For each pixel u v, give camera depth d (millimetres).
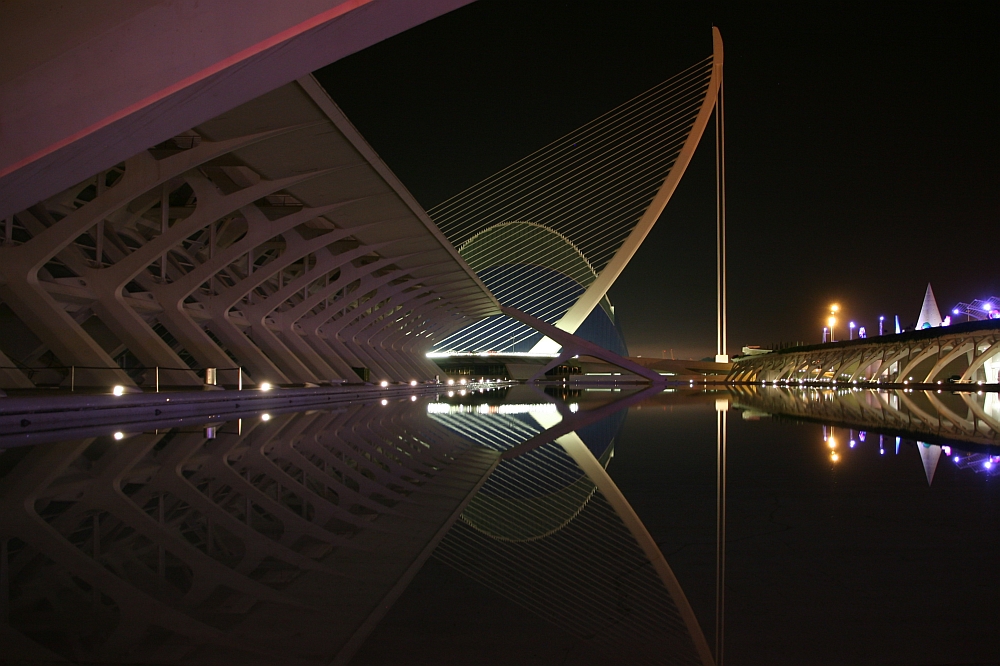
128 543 4035
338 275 37000
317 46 6336
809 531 4359
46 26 6281
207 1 6148
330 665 2365
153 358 18109
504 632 2676
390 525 4566
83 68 6230
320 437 10617
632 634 2629
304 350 29984
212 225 22797
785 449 9188
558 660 2402
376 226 26391
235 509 5066
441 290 43875
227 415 15398
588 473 7016
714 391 40188
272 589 3178
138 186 15469
